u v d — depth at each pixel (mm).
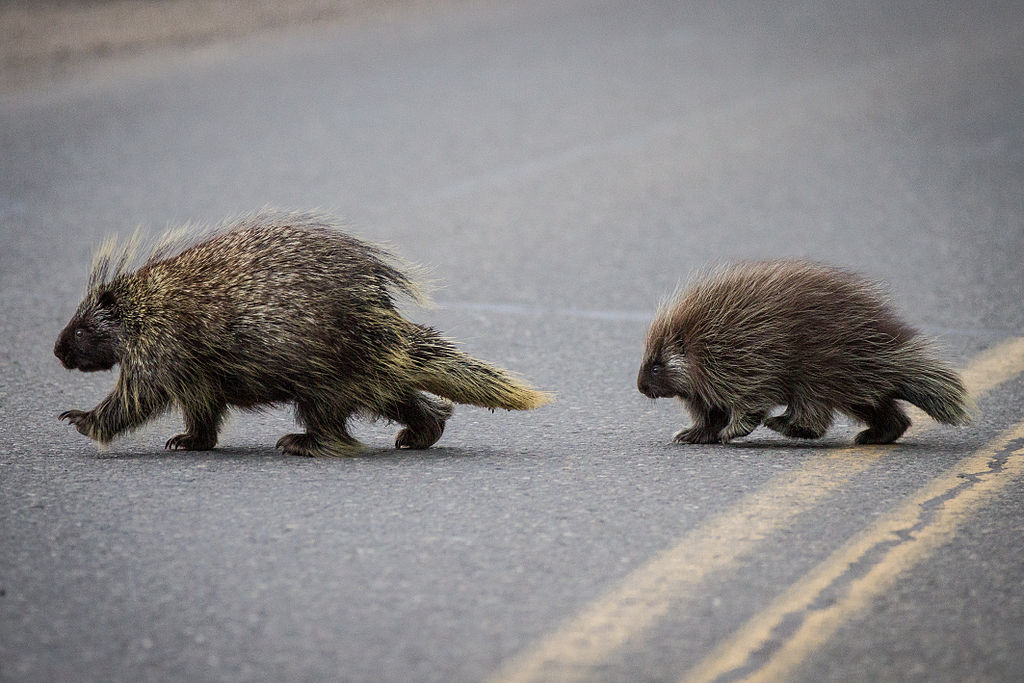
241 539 8469
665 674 6676
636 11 46719
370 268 10695
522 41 40688
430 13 44969
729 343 11078
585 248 21531
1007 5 49281
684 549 8422
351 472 10188
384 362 10602
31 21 40312
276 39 39594
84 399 13188
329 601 7484
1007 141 29625
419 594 7613
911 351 11180
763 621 7312
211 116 30312
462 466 10477
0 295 17859
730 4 48719
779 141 29828
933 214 23625
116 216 22297
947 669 6742
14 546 8258
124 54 36594
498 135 29891
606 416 12781
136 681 6480
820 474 10250
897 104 33656
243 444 11375
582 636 7090
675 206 24438
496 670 6680
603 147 29125
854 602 7578
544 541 8531
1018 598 7621
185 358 10445
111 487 9625
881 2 49656
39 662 6656
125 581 7715
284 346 10305
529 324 17062
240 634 7031
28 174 25000
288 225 10906
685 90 35000
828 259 20594
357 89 33656
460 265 20359
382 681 6543
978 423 12219
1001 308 17547
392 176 26109
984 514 9164
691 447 11375
